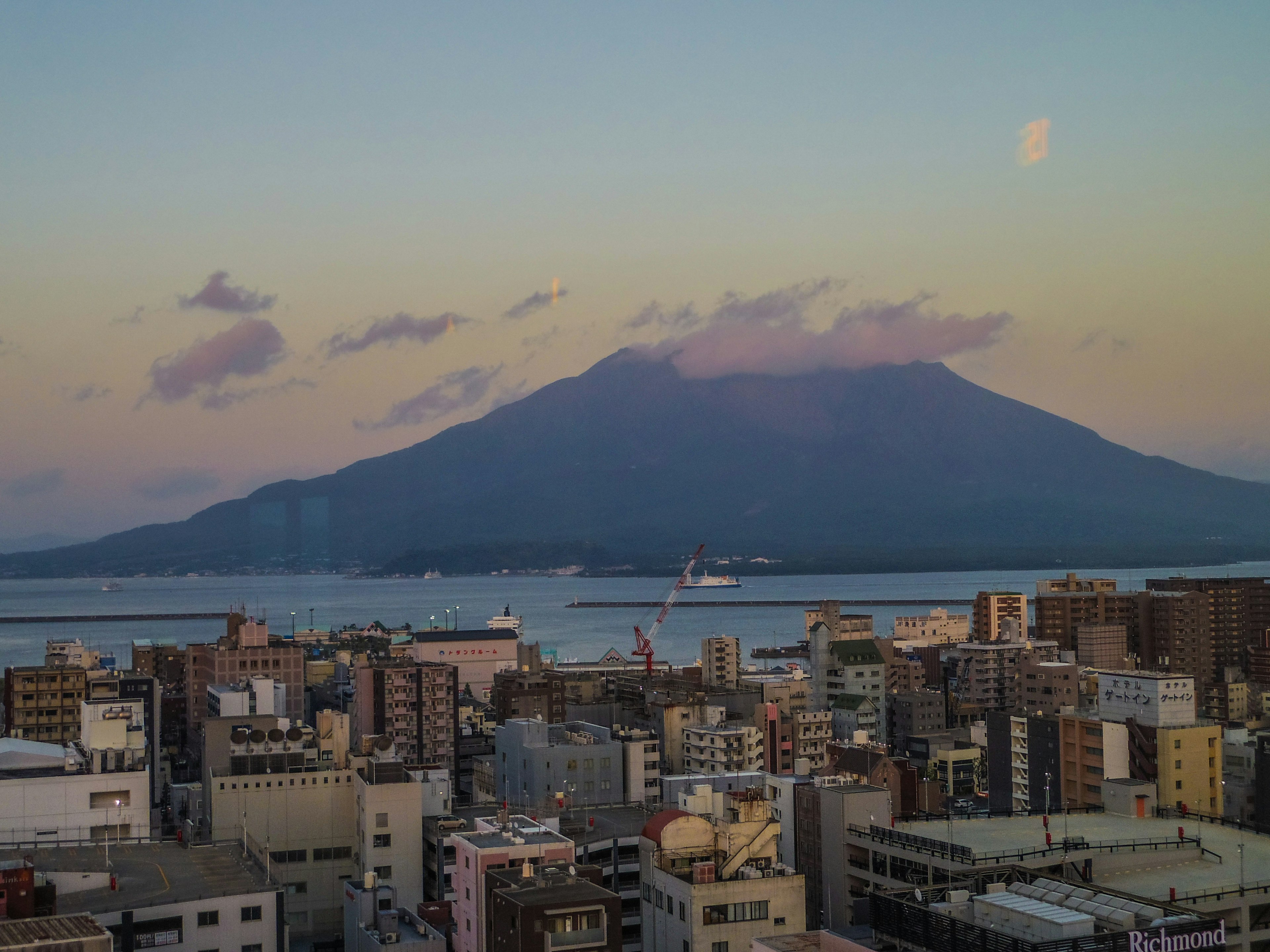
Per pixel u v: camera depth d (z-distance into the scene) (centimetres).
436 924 14000
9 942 8688
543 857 12619
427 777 19075
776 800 16950
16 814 16000
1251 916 12369
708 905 12106
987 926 8881
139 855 13675
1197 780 19038
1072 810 16562
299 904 17712
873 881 14762
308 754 18738
